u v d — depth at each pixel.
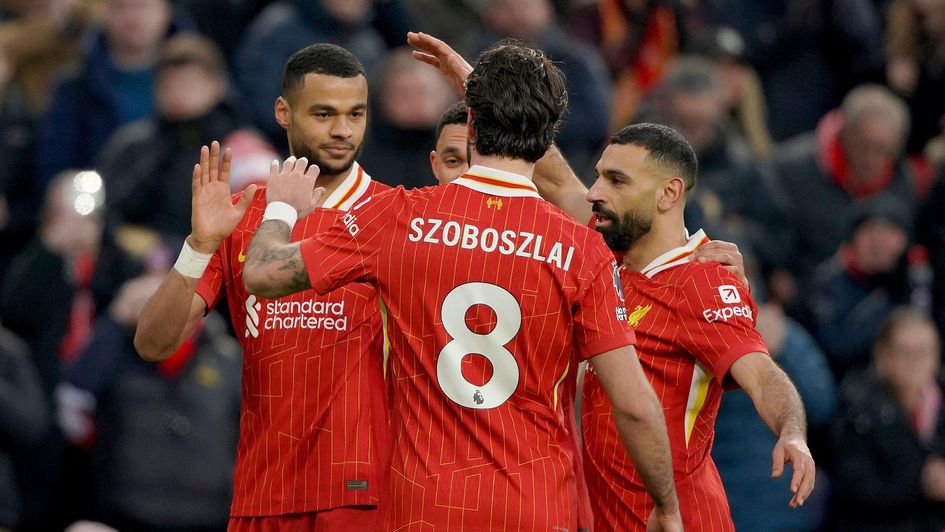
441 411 16.97
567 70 37.25
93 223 32.97
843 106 39.28
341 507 19.77
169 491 29.84
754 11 42.88
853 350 35.78
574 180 21.20
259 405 20.05
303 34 37.44
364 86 20.19
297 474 19.89
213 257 19.95
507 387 17.00
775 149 41.06
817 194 38.50
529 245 17.00
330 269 17.03
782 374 18.89
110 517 29.88
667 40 40.28
